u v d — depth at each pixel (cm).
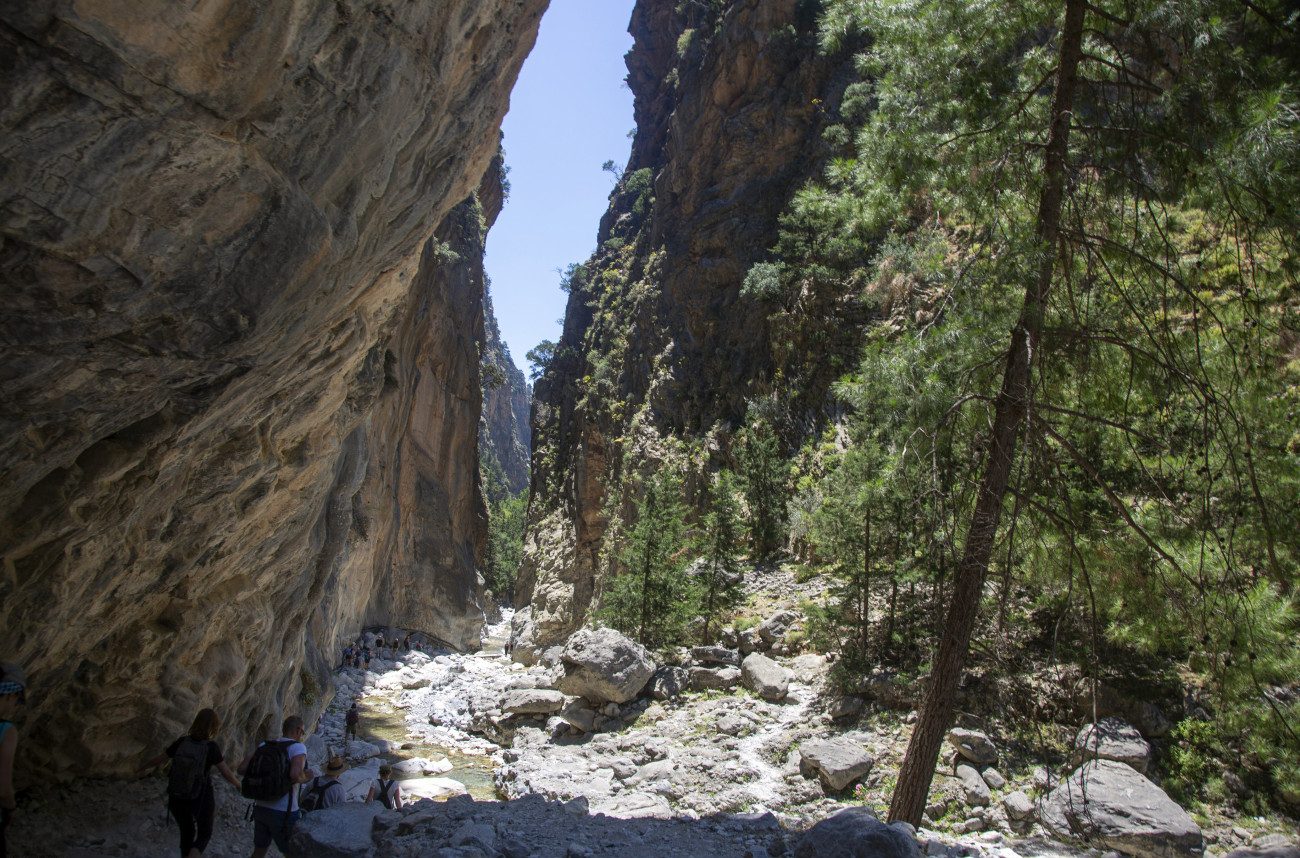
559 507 5081
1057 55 936
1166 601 867
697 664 1945
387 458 4084
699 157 4450
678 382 3972
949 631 890
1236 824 1134
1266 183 708
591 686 1808
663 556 2166
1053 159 862
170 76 469
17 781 917
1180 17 740
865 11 910
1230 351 813
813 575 2361
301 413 1062
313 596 1534
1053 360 888
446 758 1855
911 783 872
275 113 555
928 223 1016
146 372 639
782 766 1434
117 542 813
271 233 605
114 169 486
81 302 538
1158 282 883
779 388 3216
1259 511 817
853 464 1712
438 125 830
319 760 1698
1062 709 1370
